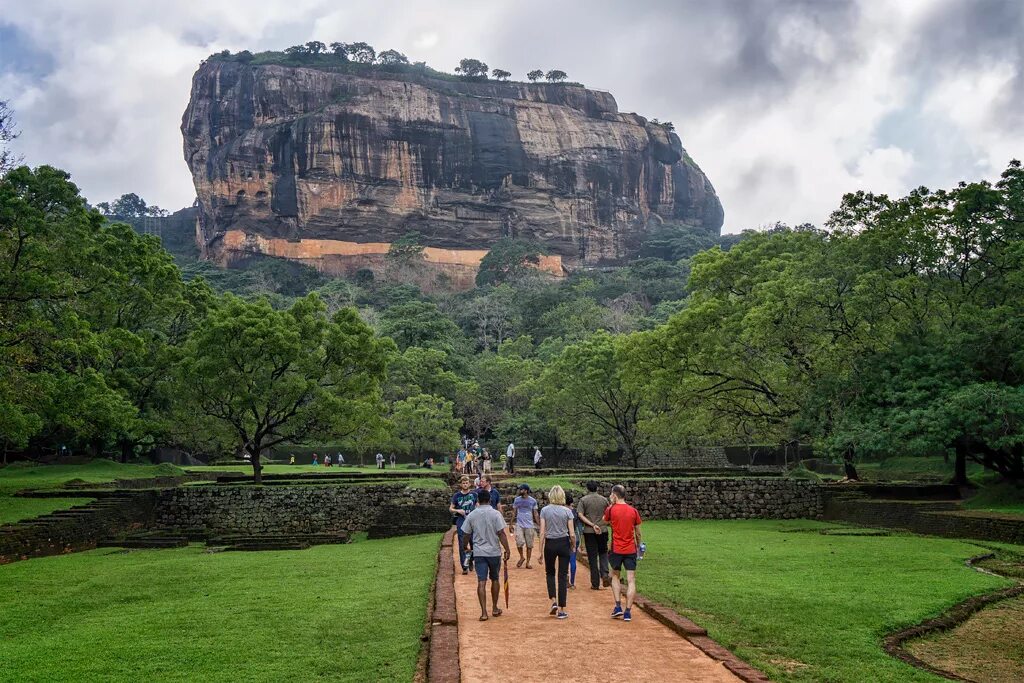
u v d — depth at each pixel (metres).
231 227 172.38
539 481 32.81
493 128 186.50
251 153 172.88
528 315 111.81
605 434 55.16
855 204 33.72
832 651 9.84
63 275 30.42
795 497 33.03
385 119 177.75
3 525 23.56
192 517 30.50
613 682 8.30
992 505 27.12
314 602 13.52
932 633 11.38
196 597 14.84
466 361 82.75
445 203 180.88
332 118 173.38
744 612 12.03
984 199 29.47
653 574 16.05
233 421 35.84
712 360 37.91
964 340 27.17
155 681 8.83
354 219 173.88
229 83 184.50
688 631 10.34
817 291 32.00
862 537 24.20
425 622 11.46
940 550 20.28
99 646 10.50
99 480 35.03
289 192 171.88
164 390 41.31
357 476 36.28
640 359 40.34
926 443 25.30
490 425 71.31
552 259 177.62
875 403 29.36
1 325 27.14
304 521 30.73
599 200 193.62
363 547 24.38
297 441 37.41
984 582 15.08
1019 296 28.25
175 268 45.62
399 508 29.06
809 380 34.62
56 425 39.12
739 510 32.75
